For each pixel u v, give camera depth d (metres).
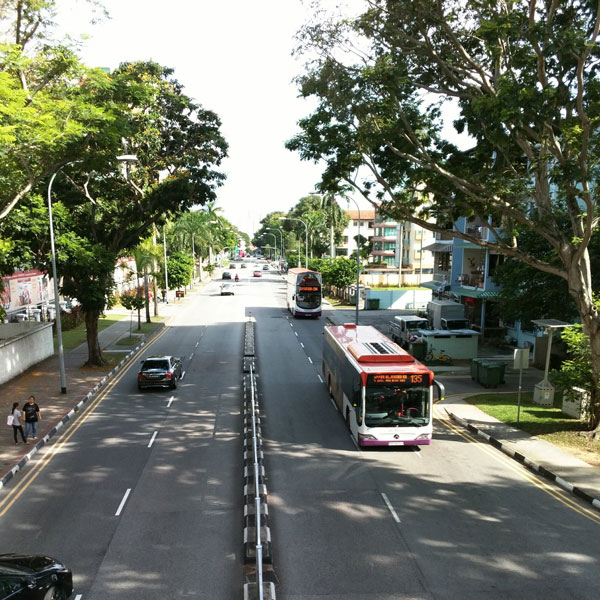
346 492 13.28
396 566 9.86
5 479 14.12
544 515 12.09
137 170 29.91
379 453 16.27
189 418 20.06
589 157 15.13
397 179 19.45
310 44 16.80
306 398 22.81
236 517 11.88
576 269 16.50
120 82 25.00
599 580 9.43
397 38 17.19
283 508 12.34
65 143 19.27
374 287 66.75
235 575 9.59
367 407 16.28
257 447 16.08
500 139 14.72
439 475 14.51
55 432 18.53
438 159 19.05
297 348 34.91
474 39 17.20
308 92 17.38
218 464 15.26
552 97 13.44
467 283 38.53
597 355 16.75
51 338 32.59
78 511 12.27
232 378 26.80
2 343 25.72
